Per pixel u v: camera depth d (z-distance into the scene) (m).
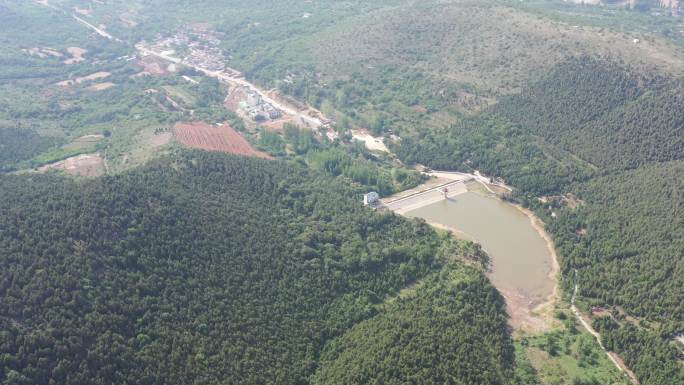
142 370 180.38
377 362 195.12
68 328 180.50
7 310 179.88
